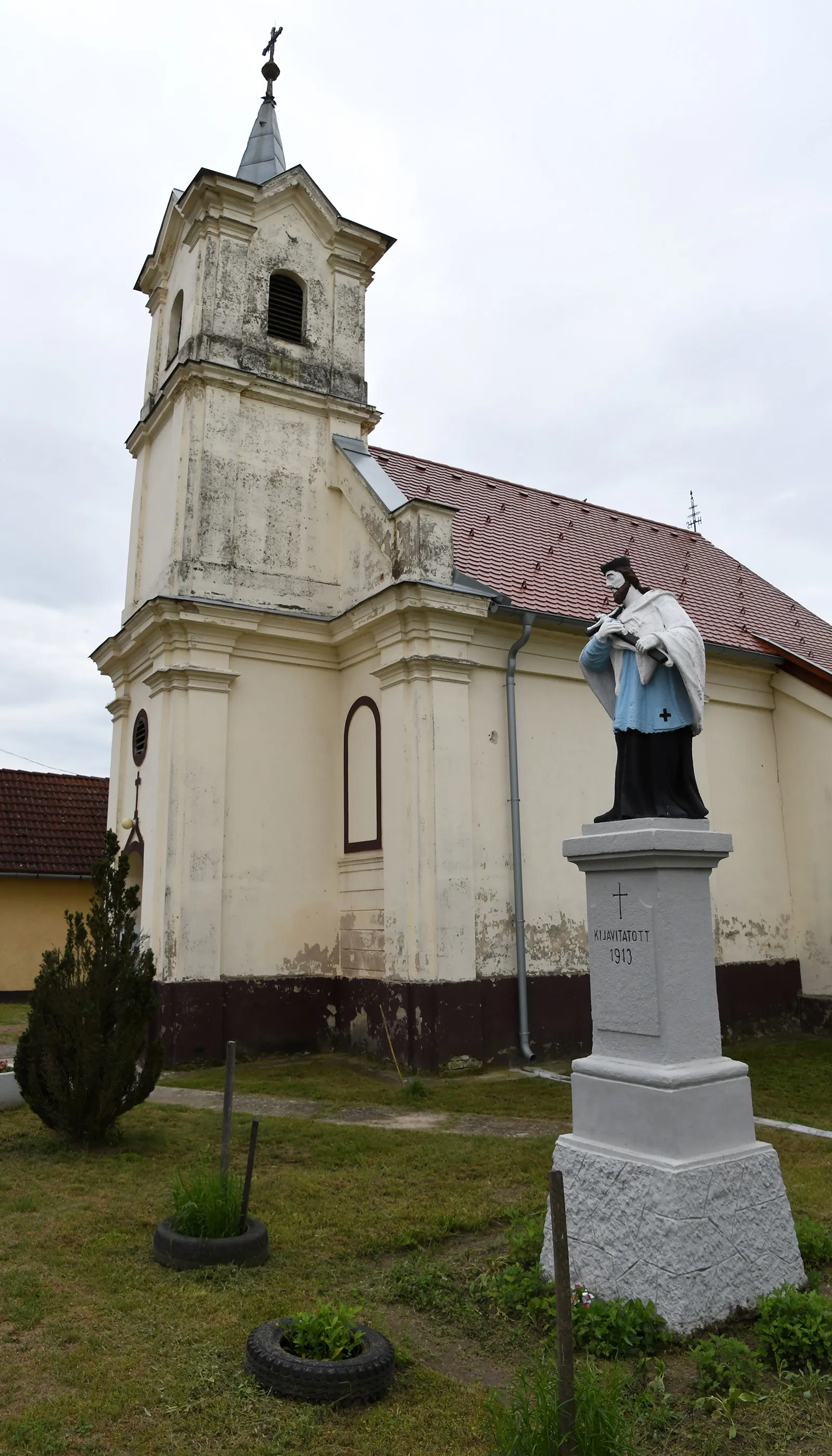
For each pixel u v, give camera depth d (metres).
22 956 23.33
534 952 13.54
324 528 16.14
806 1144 8.49
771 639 18.80
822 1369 4.40
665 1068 5.16
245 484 15.52
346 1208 6.65
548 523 19.56
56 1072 8.26
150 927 13.88
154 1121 9.29
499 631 14.05
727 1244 4.91
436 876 12.65
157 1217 6.41
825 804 16.92
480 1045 12.59
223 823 13.98
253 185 16.33
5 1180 7.23
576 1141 5.46
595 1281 5.07
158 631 14.38
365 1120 9.70
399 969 12.87
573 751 14.62
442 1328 4.93
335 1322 4.46
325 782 15.19
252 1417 3.98
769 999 16.38
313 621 15.22
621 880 5.61
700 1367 4.32
